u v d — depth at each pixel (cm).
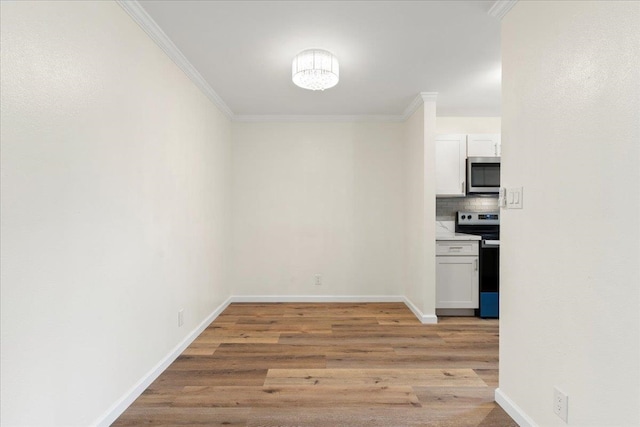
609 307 111
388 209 397
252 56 243
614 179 109
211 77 280
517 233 163
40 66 120
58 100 128
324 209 396
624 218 106
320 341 272
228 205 382
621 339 107
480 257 341
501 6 175
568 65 130
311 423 164
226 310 361
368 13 191
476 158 361
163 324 219
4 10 107
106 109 158
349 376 212
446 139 371
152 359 205
